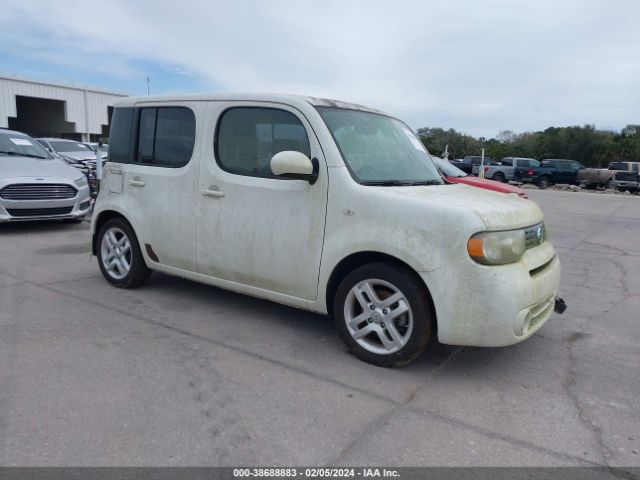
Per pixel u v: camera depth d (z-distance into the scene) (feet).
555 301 13.80
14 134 33.58
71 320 15.01
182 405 10.40
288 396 10.92
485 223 11.00
